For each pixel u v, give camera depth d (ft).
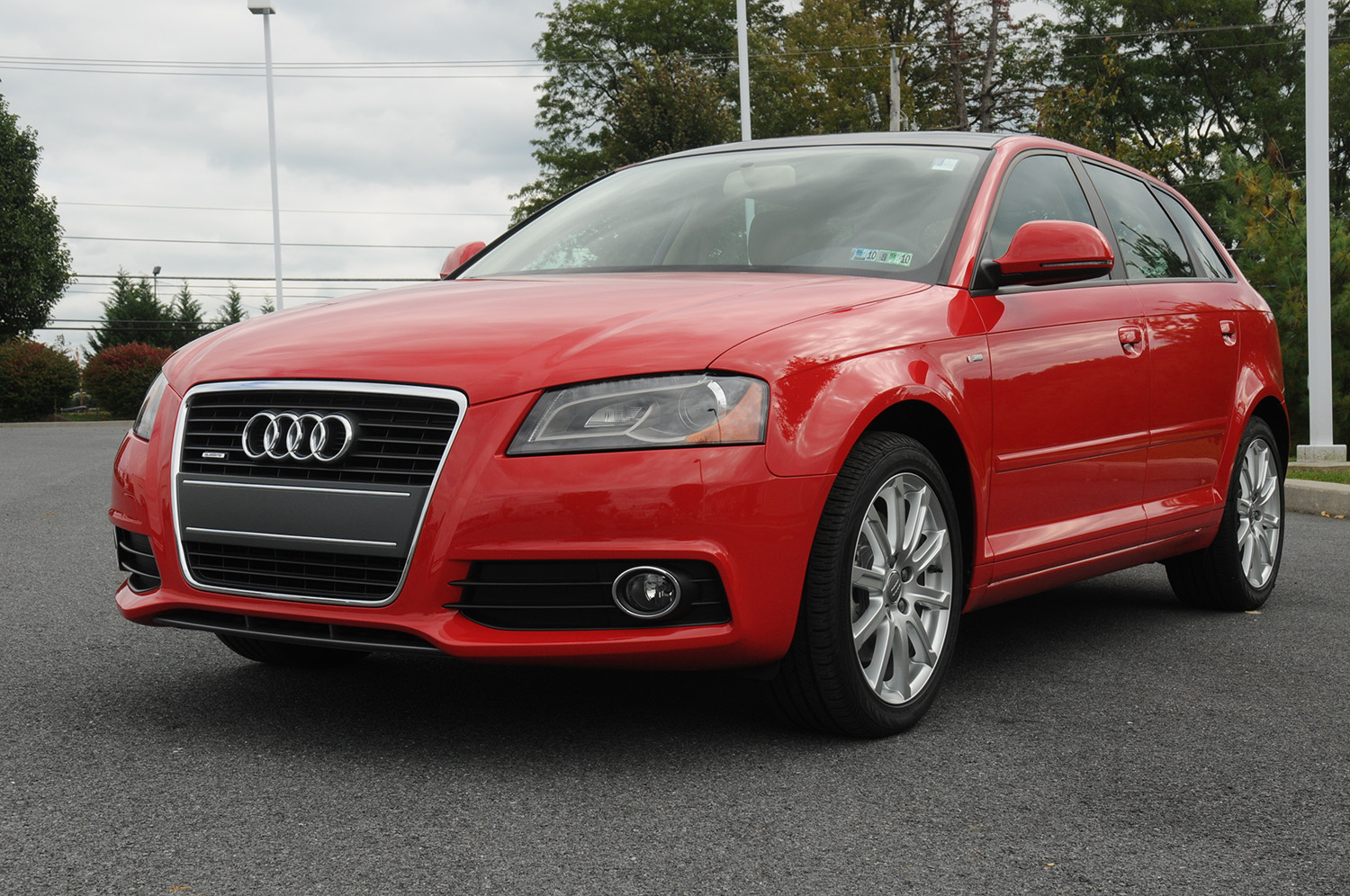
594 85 145.59
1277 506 16.85
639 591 8.98
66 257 109.81
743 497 9.00
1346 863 7.68
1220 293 16.11
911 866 7.52
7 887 7.09
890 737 10.25
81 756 9.52
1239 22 135.23
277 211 96.73
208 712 10.76
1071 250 11.50
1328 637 14.53
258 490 9.43
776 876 7.34
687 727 10.37
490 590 9.07
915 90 160.15
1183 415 14.49
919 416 10.74
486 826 8.11
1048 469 12.10
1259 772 9.44
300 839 7.86
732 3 148.56
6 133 105.19
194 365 10.25
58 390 103.14
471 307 10.40
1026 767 9.47
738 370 9.20
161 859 7.52
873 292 10.82
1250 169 44.27
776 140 14.67
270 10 94.89
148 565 10.23
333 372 9.41
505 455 8.94
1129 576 19.10
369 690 11.48
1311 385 36.11
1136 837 8.07
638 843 7.84
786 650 9.46
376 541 9.07
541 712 10.75
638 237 13.03
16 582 17.57
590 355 9.22
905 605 10.53
